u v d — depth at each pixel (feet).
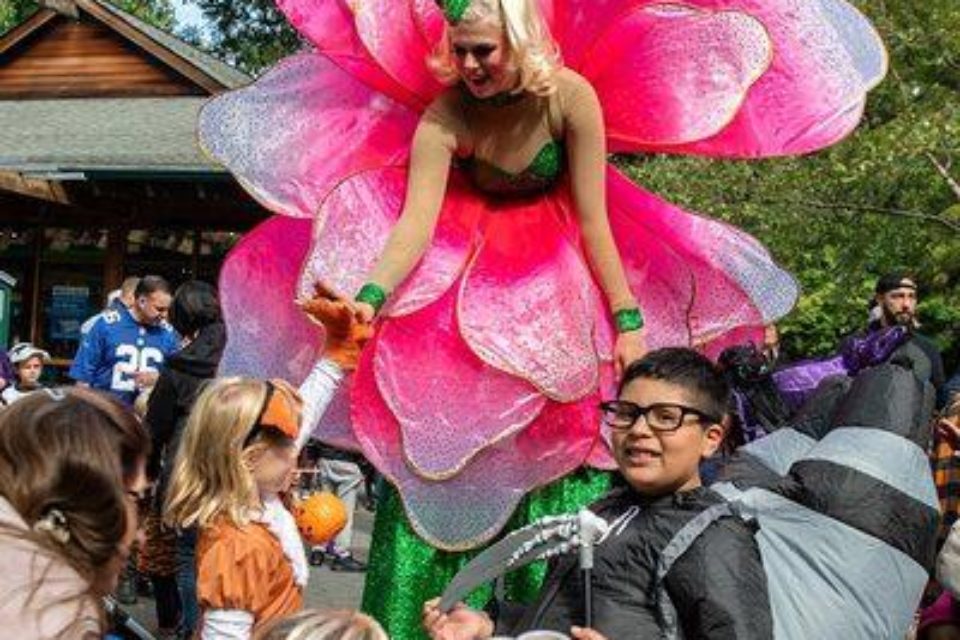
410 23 14.19
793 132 14.58
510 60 13.08
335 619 7.02
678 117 13.96
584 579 9.14
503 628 10.45
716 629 8.73
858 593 10.65
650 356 9.73
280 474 12.03
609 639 9.02
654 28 14.06
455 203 14.25
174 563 22.24
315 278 13.70
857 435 11.48
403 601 14.49
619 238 14.57
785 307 14.60
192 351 21.08
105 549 7.51
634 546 9.25
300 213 14.52
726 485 11.56
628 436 9.54
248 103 14.73
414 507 13.92
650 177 41.96
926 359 17.98
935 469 16.98
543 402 13.74
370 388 13.94
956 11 41.29
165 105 59.57
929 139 38.86
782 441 13.83
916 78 42.39
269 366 14.83
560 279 13.74
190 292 21.81
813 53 14.60
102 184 49.67
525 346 13.48
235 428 11.65
